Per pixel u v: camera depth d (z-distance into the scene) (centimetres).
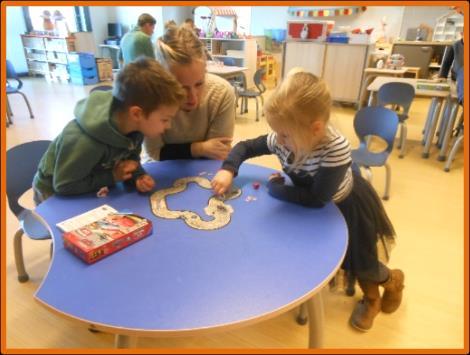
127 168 112
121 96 98
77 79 695
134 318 63
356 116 249
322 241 87
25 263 174
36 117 444
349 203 118
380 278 129
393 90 320
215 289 70
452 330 143
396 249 192
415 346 135
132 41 336
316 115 90
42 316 144
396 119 230
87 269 75
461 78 289
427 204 243
